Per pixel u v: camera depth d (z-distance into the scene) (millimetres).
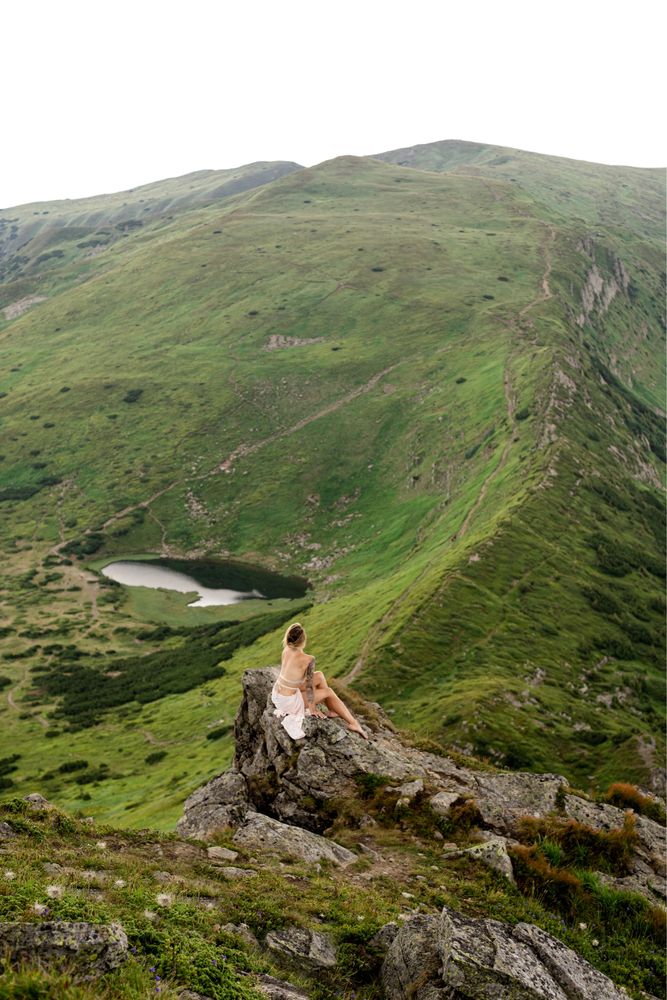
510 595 89250
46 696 98250
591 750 57625
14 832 12047
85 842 12359
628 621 90250
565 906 13188
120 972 6801
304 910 10930
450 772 18344
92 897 9445
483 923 9867
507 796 17391
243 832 14359
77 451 197000
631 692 75312
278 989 8359
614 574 101188
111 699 94562
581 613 89375
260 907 10656
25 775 71250
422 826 15609
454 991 8516
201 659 105688
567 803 17281
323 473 181000
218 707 82188
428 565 104500
